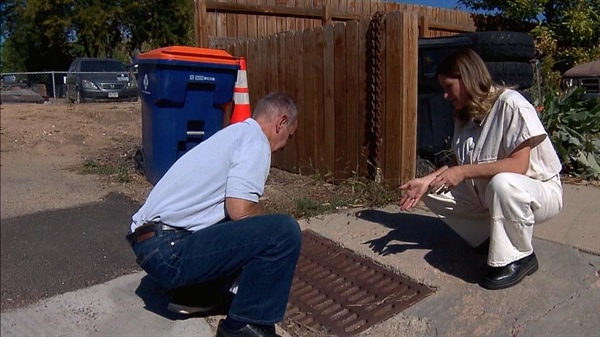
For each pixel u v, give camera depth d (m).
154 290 3.16
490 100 2.96
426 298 2.98
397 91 4.55
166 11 24.64
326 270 3.40
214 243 2.45
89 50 23.12
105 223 3.89
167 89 4.65
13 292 3.00
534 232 3.72
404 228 3.94
